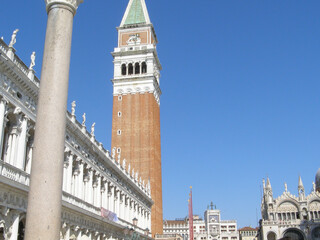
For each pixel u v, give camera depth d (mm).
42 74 19594
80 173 55312
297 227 131125
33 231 16781
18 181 36312
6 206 33875
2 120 35500
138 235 82688
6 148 37719
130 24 135875
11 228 35156
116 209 74250
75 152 53031
